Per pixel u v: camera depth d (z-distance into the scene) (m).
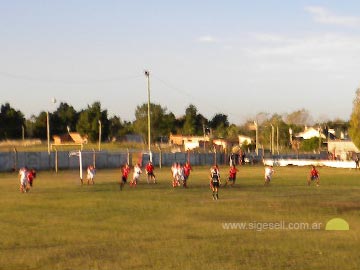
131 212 30.16
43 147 116.00
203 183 52.28
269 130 148.00
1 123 149.50
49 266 16.97
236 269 16.45
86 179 58.41
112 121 157.12
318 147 134.12
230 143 135.62
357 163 83.38
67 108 174.75
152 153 84.88
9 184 51.88
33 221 26.84
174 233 23.20
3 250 19.55
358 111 94.62
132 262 17.47
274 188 46.22
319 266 16.83
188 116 181.38
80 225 25.52
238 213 29.52
